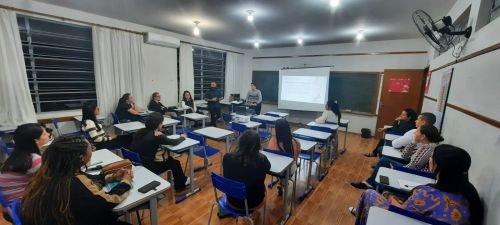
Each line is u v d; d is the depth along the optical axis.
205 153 3.17
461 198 1.25
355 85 6.16
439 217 1.26
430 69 4.10
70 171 1.14
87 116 3.19
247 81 8.30
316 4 3.14
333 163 3.95
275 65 7.59
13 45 3.31
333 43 6.34
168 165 2.66
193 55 6.50
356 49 6.05
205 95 6.81
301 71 6.83
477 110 1.71
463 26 2.64
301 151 2.76
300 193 2.87
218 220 2.29
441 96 2.88
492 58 1.55
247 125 3.87
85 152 1.22
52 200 1.07
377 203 1.60
